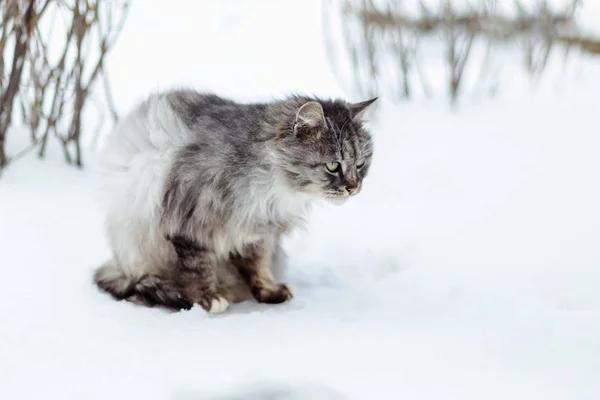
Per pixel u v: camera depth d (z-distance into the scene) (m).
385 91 7.94
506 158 6.53
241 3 10.92
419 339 4.03
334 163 4.51
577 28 8.81
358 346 3.95
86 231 5.42
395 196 6.23
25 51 5.96
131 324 4.21
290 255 5.61
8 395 3.46
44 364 3.72
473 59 8.59
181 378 3.60
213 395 3.49
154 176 4.60
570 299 4.67
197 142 4.54
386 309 4.56
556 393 3.45
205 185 4.48
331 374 3.64
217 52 9.34
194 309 4.49
